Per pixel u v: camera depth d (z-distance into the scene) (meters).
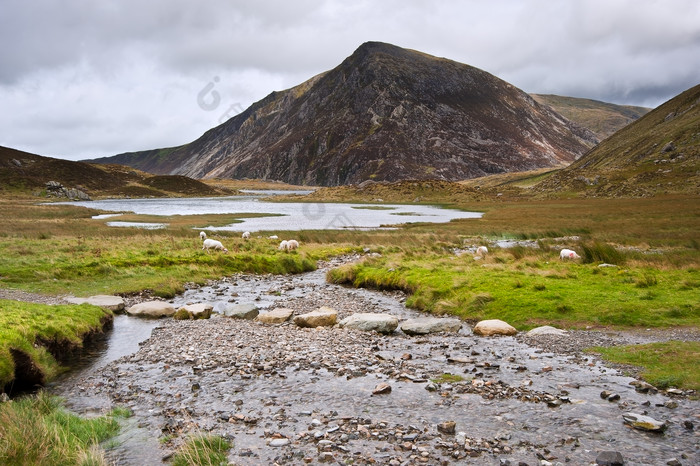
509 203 122.12
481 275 22.33
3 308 15.37
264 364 12.88
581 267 23.08
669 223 52.84
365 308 20.58
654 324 14.73
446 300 19.78
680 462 7.36
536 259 26.53
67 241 38.56
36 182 197.25
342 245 42.84
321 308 19.33
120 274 26.42
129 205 138.12
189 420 9.50
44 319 14.74
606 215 69.38
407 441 8.34
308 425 9.13
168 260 30.00
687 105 176.38
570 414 9.26
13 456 7.76
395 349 14.18
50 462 7.70
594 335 14.41
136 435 8.97
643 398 9.86
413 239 45.44
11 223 60.81
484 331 15.73
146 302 20.45
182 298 23.08
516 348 13.85
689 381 10.28
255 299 22.89
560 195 133.25
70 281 24.45
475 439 8.35
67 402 10.80
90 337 16.09
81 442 8.45
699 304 15.73
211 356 13.82
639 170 138.62
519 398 10.14
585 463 7.46
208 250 34.47
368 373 12.06
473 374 11.76
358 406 9.98
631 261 23.92
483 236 50.47
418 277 23.64
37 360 12.18
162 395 11.01
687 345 12.37
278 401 10.39
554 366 12.09
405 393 10.63
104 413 10.05
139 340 16.00
